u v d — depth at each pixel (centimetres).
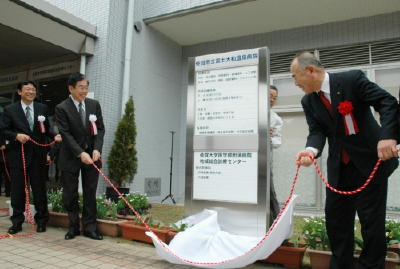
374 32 593
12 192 365
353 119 213
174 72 767
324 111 228
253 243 261
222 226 304
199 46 773
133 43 659
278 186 638
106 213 391
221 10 612
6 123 369
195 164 323
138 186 657
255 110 302
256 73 304
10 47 680
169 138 745
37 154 378
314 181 611
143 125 674
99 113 376
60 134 345
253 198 295
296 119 645
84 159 329
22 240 333
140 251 306
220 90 319
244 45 714
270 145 327
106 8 625
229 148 308
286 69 668
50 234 363
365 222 211
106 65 614
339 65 623
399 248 270
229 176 307
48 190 551
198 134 324
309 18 621
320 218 311
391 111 194
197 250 265
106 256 287
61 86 742
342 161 225
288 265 269
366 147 213
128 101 610
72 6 667
